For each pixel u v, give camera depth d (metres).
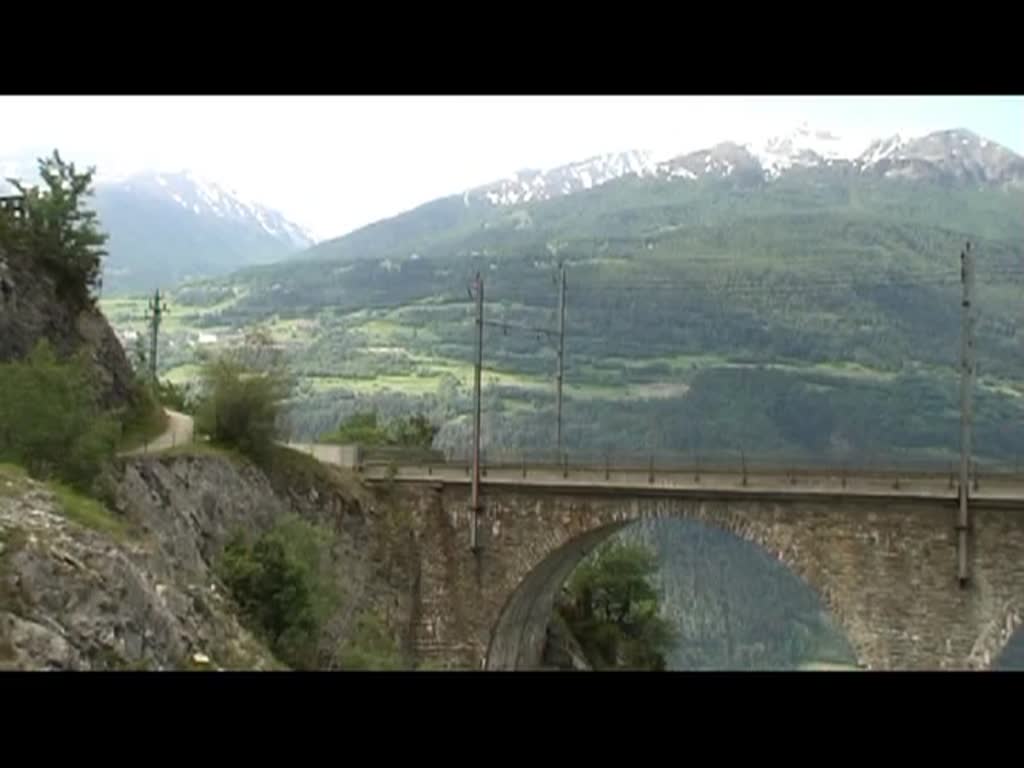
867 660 59.75
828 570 61.03
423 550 72.44
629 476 66.56
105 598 32.00
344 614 63.28
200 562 56.22
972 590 57.66
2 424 47.84
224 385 69.88
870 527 60.12
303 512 68.75
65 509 36.91
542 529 69.38
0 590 29.72
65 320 68.06
